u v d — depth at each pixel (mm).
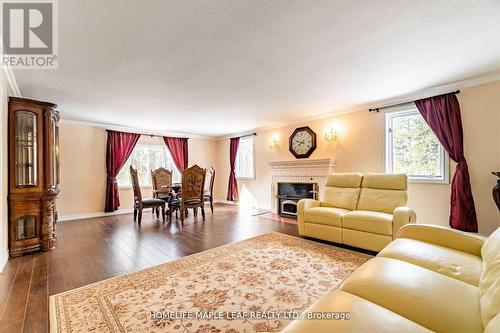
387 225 2729
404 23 1864
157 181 5984
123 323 1580
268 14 1726
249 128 6332
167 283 2137
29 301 1864
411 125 3777
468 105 3141
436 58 2475
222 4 1606
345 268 2418
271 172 5688
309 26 1885
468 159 3143
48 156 3135
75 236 3703
